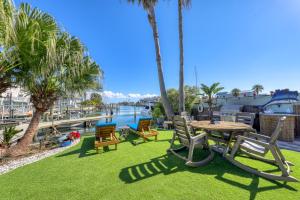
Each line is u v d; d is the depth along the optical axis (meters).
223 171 2.50
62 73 3.95
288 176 2.09
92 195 1.91
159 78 6.85
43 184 2.20
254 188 1.97
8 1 2.55
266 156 3.14
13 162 3.19
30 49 3.10
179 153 3.52
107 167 2.79
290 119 4.27
